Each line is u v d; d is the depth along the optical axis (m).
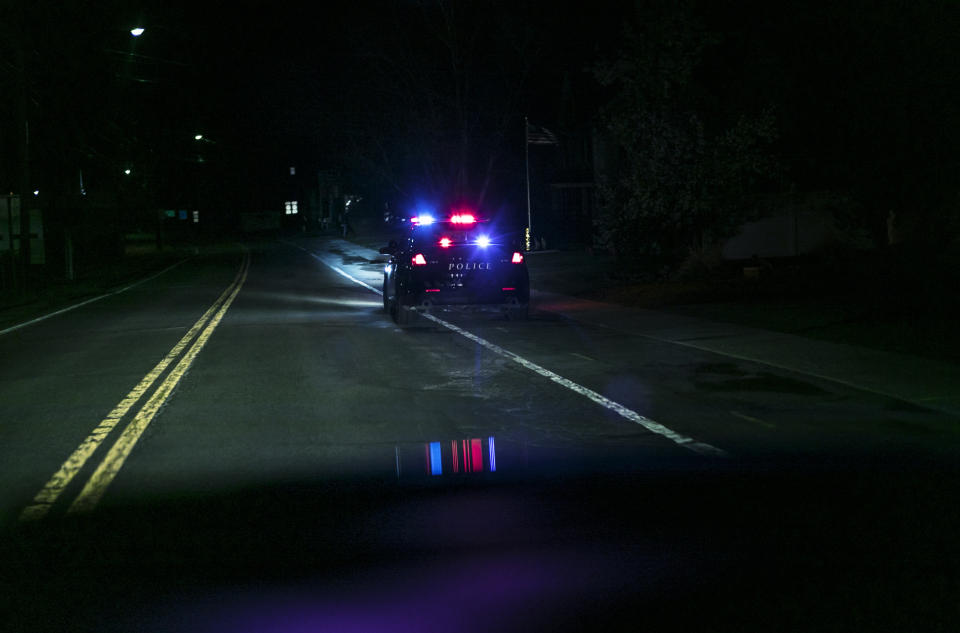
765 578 5.10
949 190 21.70
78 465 7.98
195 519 6.38
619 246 25.05
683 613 4.66
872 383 10.91
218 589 5.10
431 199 49.22
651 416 9.62
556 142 44.94
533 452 8.20
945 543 5.61
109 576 5.32
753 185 26.95
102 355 15.15
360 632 4.52
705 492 6.81
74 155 46.84
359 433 9.08
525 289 18.05
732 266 24.69
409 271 17.81
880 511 6.26
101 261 51.94
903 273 19.77
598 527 6.05
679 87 23.94
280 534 6.03
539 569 5.31
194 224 115.94
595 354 14.07
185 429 9.36
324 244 67.75
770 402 10.20
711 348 14.18
